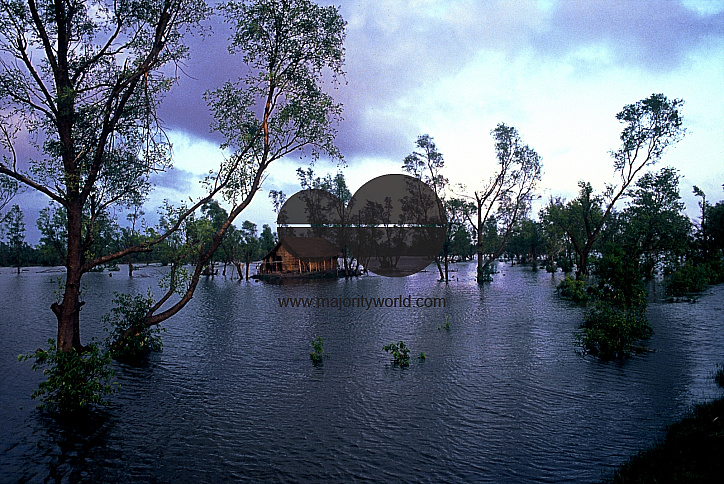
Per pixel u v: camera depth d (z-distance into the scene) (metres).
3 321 27.50
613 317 17.77
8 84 13.38
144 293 44.12
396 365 16.44
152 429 11.15
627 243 40.28
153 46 14.90
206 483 8.62
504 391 13.26
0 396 13.66
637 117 38.88
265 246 112.19
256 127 16.31
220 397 13.38
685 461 7.74
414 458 9.41
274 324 25.62
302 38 16.14
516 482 8.29
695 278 35.44
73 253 14.20
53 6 13.94
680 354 16.31
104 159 15.98
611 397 12.35
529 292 40.53
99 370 12.77
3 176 14.12
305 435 10.66
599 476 8.28
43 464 9.47
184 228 16.22
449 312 29.38
